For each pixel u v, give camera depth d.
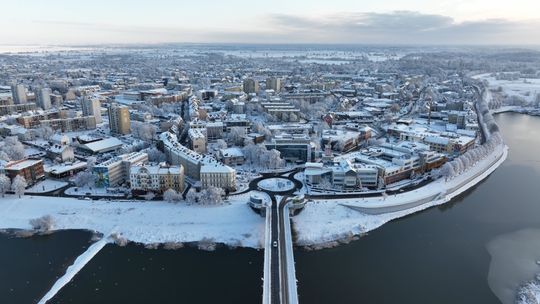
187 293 197.25
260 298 193.50
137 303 189.75
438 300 192.88
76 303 190.00
